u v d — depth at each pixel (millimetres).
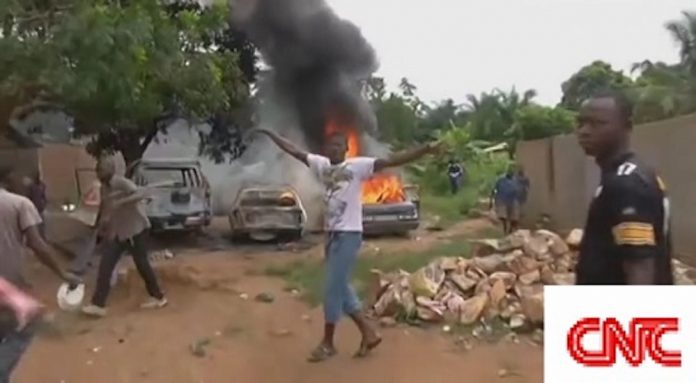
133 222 7961
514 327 6906
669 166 11812
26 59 9656
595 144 2668
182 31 15469
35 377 5941
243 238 16250
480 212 22984
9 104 11406
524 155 20500
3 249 4637
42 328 6773
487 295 7293
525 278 7648
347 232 6000
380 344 6570
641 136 12672
